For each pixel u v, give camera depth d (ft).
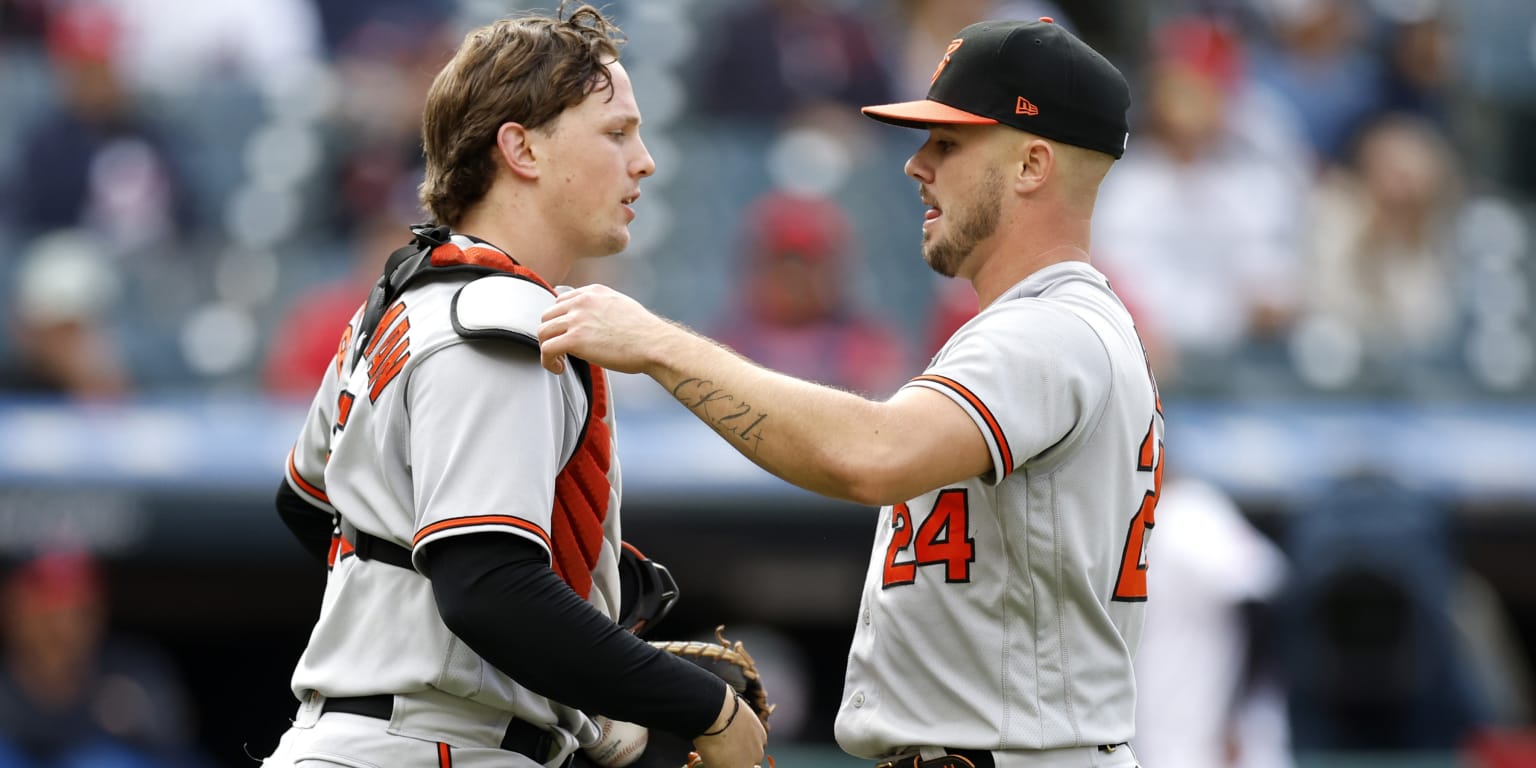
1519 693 103.45
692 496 92.58
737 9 129.29
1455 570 98.02
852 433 35.58
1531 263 125.08
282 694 111.86
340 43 133.39
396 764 36.83
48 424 95.35
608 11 132.67
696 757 40.93
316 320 103.35
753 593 97.35
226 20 129.70
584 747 41.39
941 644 38.14
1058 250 39.81
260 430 95.66
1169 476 83.56
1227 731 81.00
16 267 110.42
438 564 35.58
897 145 126.41
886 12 139.85
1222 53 121.49
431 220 40.65
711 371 36.17
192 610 100.99
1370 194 122.21
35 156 115.96
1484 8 145.07
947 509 38.17
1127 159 120.47
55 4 134.41
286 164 119.96
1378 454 98.17
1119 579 38.83
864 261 116.67
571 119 38.78
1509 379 116.06
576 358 38.75
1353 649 88.63
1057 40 39.55
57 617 87.86
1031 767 37.63
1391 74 136.67
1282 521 96.68
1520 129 143.23
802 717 102.32
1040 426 36.63
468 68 38.91
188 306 109.70
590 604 36.14
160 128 120.78
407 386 36.96
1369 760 87.20
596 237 39.29
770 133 126.21
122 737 90.74
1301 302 116.26
